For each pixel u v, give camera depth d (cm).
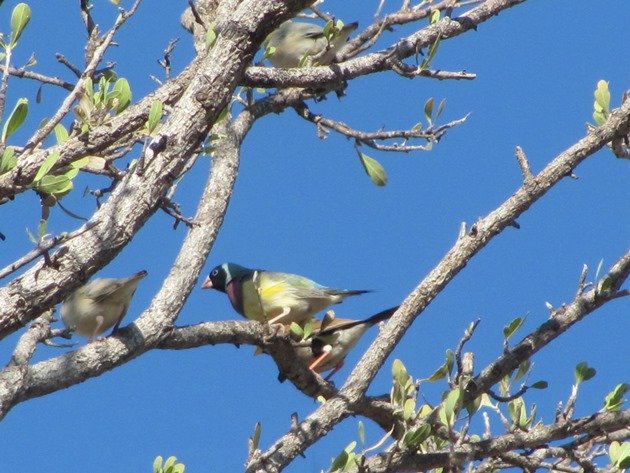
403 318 1048
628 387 1079
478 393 1062
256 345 1102
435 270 1048
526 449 1070
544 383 1066
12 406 826
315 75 1064
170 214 783
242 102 1338
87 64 884
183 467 915
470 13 1255
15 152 804
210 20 1289
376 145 1304
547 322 1102
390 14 1303
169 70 1102
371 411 1058
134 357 938
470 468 1071
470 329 1023
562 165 1031
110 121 845
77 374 870
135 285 1135
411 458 1018
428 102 1294
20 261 637
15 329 704
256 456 971
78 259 717
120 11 823
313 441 1005
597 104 1056
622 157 1060
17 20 750
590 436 1082
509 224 1041
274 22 809
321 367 1293
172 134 778
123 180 760
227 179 1209
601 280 1109
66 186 749
